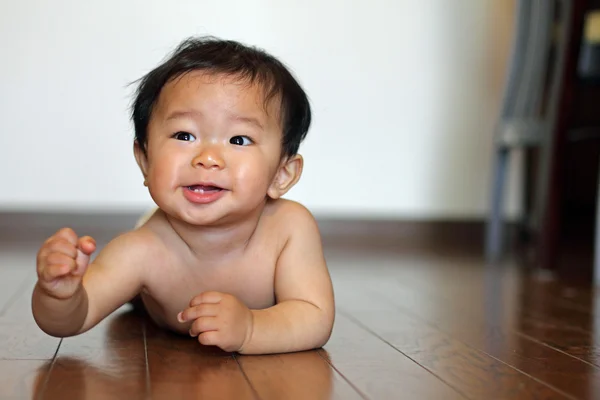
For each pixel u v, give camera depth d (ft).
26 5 8.09
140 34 8.21
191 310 2.78
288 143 3.12
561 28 6.17
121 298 3.02
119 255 3.01
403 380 2.64
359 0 8.59
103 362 2.78
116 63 8.20
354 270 6.19
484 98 8.84
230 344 2.80
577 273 6.27
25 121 8.15
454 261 6.99
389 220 8.66
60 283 2.60
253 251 3.13
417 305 4.44
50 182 8.20
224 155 2.88
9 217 8.09
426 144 8.80
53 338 3.19
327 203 8.68
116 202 8.27
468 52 8.80
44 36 8.12
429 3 8.72
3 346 3.03
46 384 2.47
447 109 8.80
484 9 8.79
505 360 3.01
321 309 3.07
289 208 3.23
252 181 2.91
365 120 8.69
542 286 5.47
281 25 8.47
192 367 2.72
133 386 2.46
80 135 8.21
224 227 3.02
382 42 8.66
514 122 6.94
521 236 8.84
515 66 7.10
